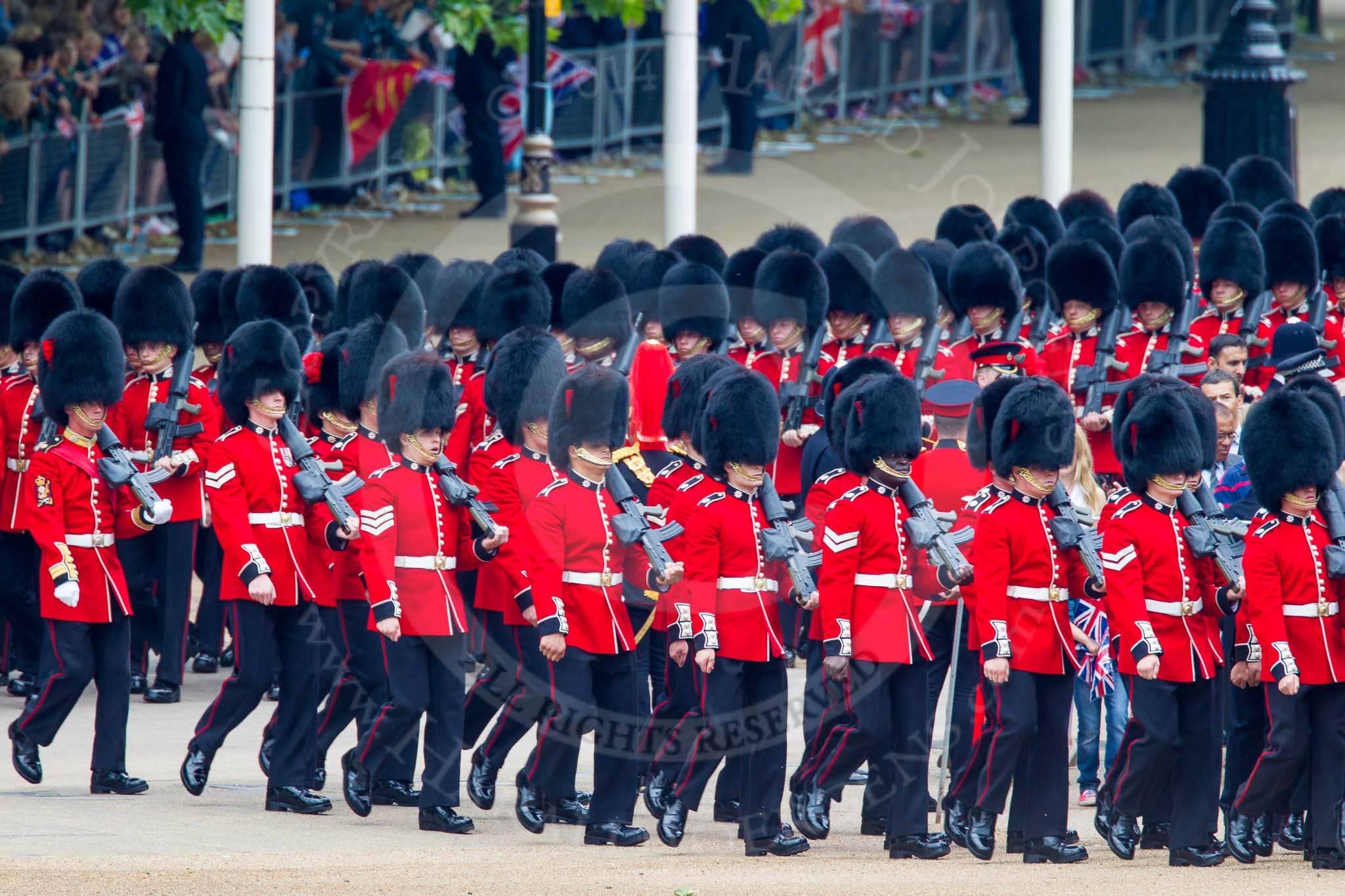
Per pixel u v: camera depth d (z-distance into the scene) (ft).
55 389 123.85
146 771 131.34
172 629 148.56
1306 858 115.44
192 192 255.09
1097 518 132.67
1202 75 247.70
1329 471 113.50
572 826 119.55
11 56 253.24
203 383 158.20
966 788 116.06
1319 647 113.19
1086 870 109.81
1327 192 206.28
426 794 117.08
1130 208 204.23
